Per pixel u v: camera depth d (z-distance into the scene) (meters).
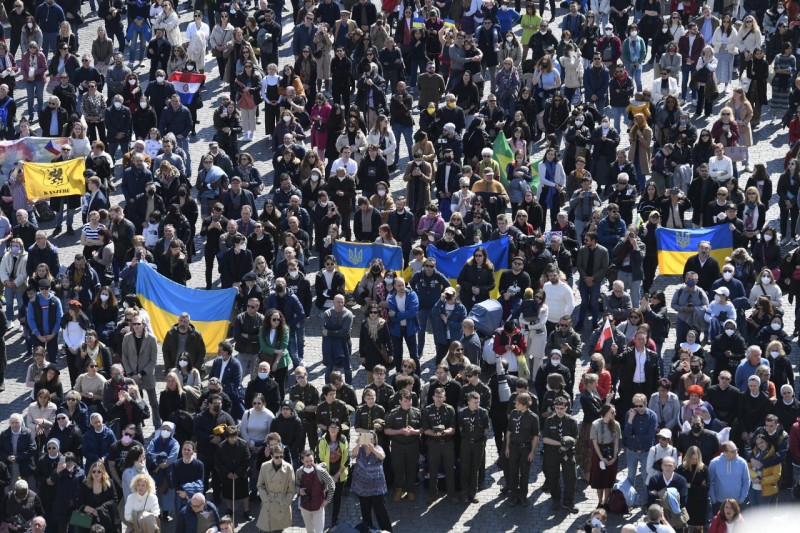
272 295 87.88
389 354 85.25
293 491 72.50
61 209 109.44
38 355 84.38
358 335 95.06
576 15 136.50
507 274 91.00
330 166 116.62
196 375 79.88
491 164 109.31
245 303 91.62
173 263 95.06
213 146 109.88
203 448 75.44
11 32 139.50
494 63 133.62
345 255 97.75
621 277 95.38
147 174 105.44
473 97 123.75
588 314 97.81
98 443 74.88
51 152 113.94
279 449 71.88
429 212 101.38
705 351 91.88
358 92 123.88
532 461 80.75
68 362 87.12
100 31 133.75
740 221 100.69
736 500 71.75
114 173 119.19
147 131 120.12
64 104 123.25
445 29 135.38
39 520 68.69
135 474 71.94
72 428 75.88
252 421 76.38
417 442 76.31
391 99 119.94
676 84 126.12
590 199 103.00
